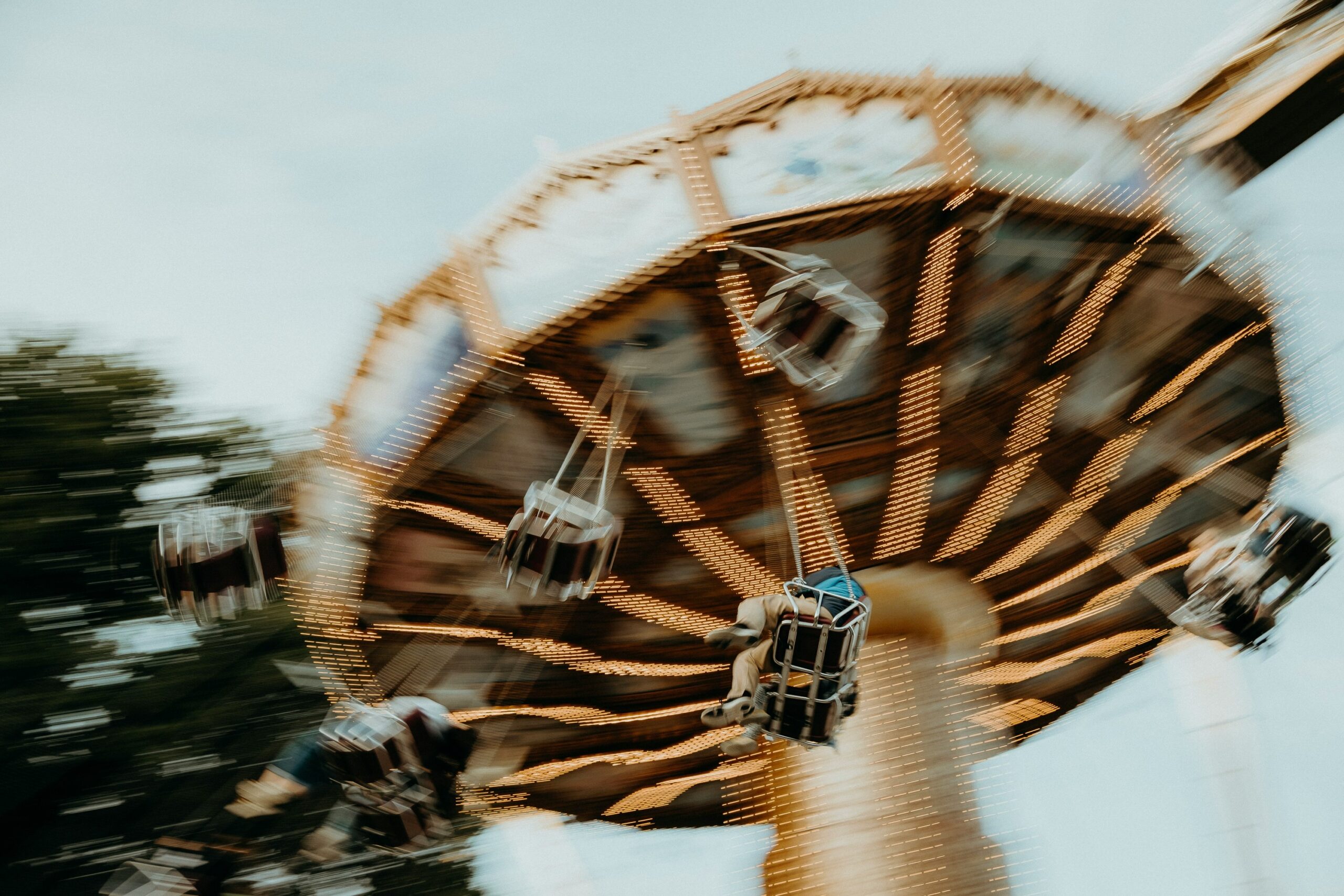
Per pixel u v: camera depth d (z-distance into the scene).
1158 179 5.55
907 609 8.04
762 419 6.42
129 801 7.29
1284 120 5.36
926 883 6.94
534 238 5.62
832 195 5.19
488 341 5.74
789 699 4.83
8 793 6.98
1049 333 6.23
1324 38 5.11
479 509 6.97
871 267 5.56
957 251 5.54
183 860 6.02
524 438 6.41
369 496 6.77
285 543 7.18
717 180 5.30
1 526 7.66
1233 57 5.39
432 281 5.83
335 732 5.86
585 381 5.99
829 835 7.19
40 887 6.88
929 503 7.45
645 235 5.38
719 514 7.35
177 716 7.75
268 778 7.07
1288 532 6.62
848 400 6.43
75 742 7.31
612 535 4.98
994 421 6.86
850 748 7.51
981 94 5.18
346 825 6.87
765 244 5.31
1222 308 6.43
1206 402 7.39
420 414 6.21
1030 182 5.23
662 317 5.62
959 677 7.97
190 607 5.55
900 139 5.20
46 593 7.92
